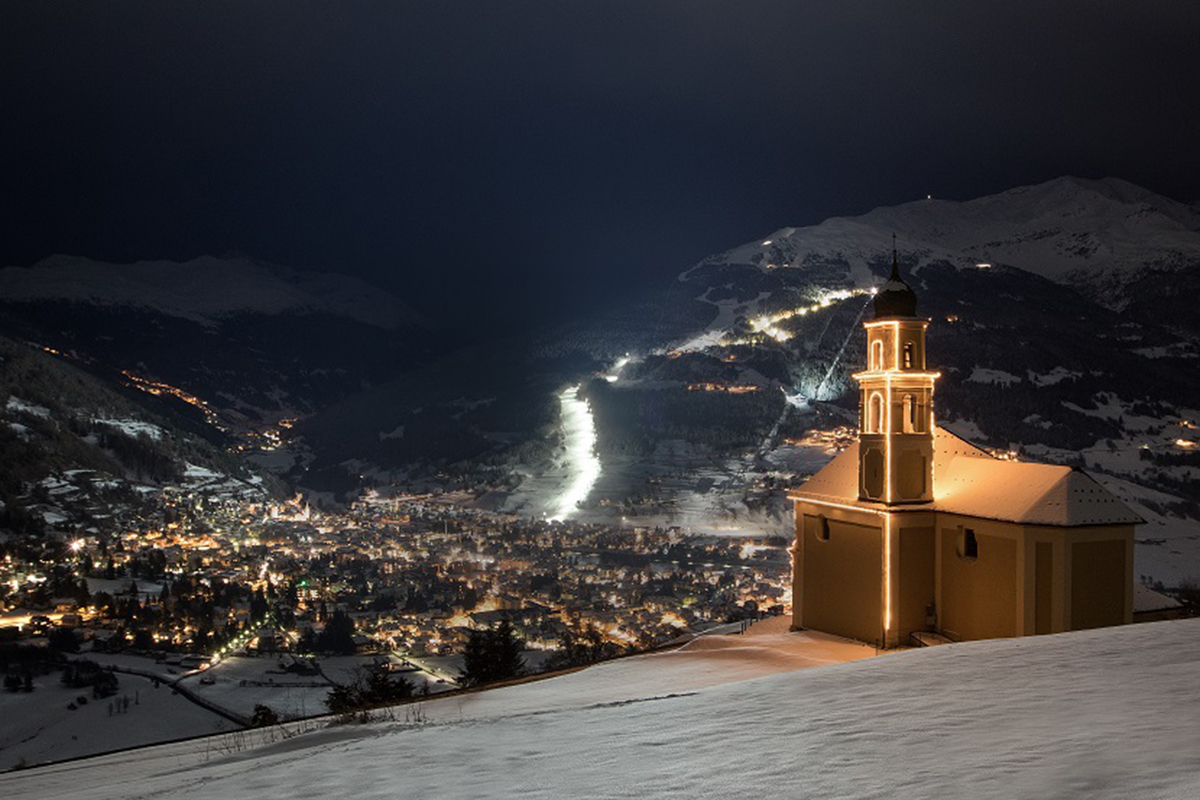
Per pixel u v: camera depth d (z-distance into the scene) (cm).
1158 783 963
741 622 4956
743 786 1140
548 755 1427
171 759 2439
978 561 3691
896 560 3825
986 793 993
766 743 1355
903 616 3834
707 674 3366
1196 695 1380
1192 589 5050
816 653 3722
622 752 1396
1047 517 3478
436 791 1266
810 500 4206
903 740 1276
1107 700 1391
